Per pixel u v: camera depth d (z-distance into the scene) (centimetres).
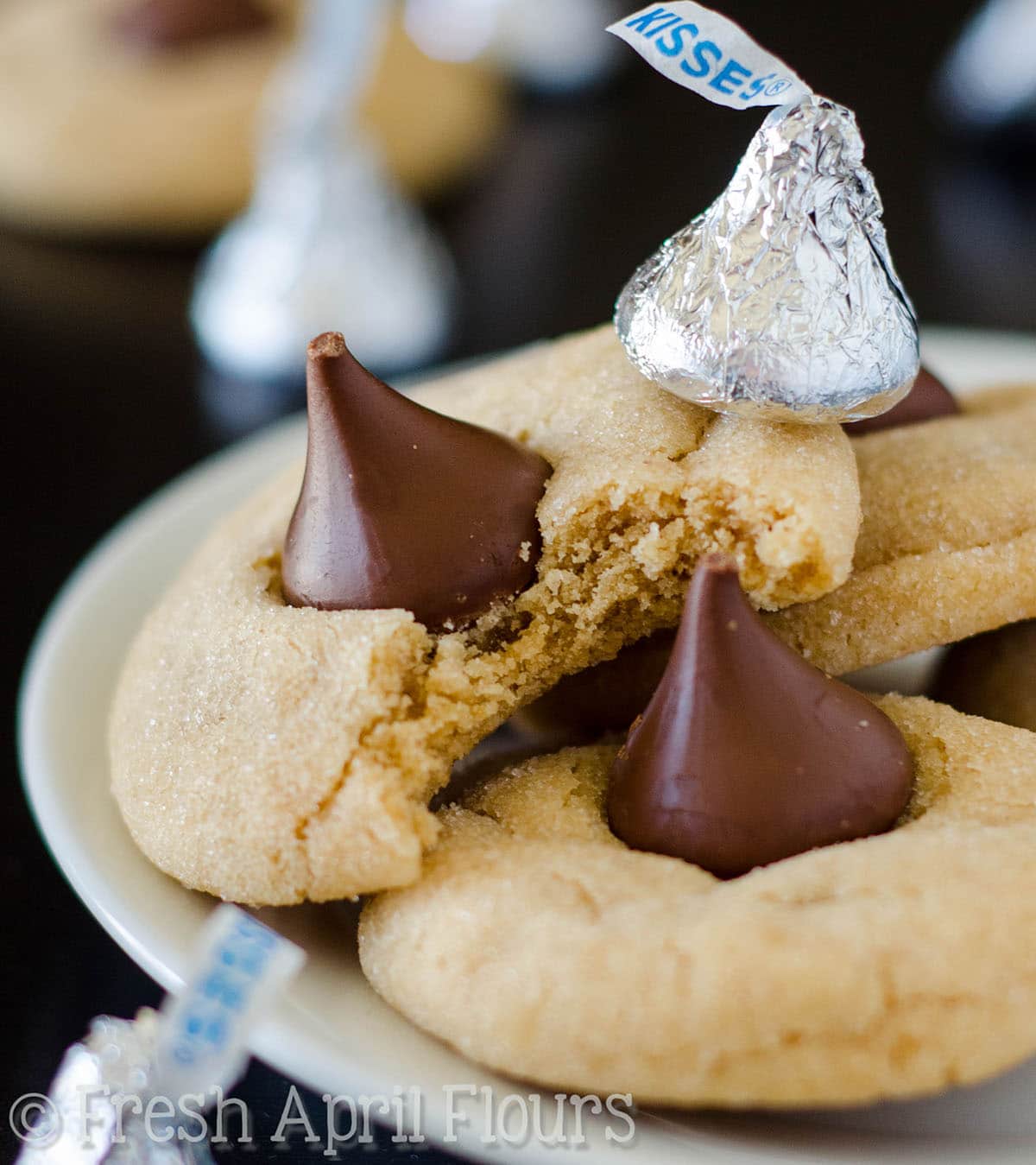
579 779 20
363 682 19
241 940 18
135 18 39
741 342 19
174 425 31
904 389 20
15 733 24
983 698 21
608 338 22
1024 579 20
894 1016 17
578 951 18
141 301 36
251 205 36
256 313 32
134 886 20
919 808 19
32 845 23
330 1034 18
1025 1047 18
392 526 19
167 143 35
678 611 20
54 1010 21
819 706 19
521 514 20
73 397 32
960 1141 18
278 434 26
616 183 41
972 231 38
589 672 21
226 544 22
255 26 40
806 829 19
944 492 21
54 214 36
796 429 20
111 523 28
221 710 20
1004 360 27
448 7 45
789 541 19
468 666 20
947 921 18
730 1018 17
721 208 19
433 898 19
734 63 19
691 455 20
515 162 43
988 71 41
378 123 38
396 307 33
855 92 46
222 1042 18
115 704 21
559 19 44
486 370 22
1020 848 18
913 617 20
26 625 26
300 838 19
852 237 19
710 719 19
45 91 37
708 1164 17
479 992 18
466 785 20
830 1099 18
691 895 18
